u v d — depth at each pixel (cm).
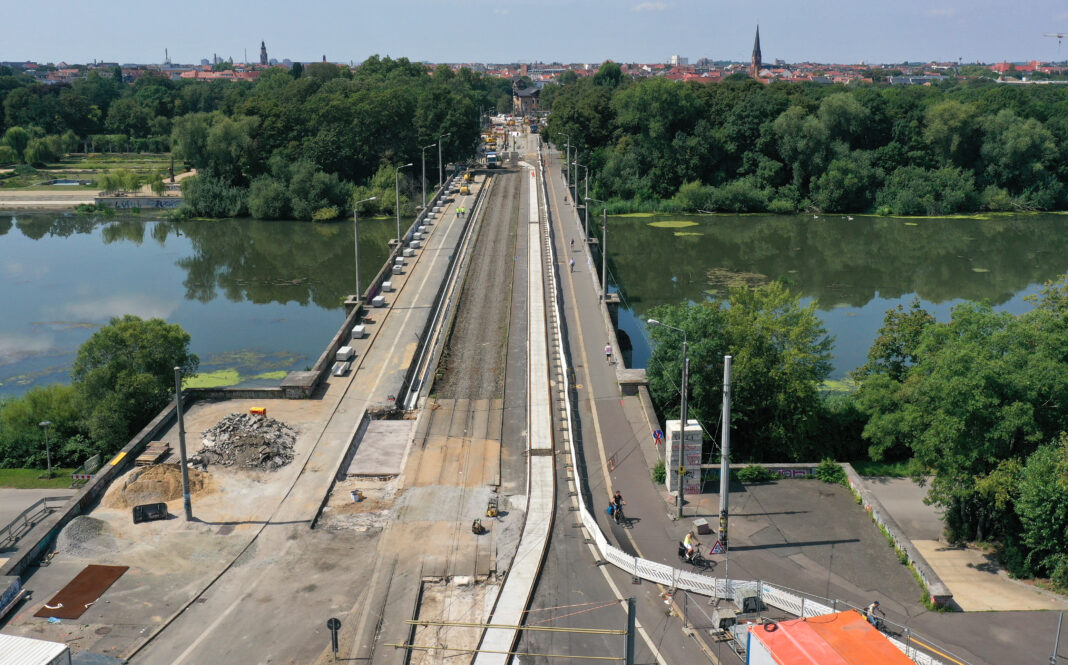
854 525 6209
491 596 5369
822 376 8344
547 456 7356
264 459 7162
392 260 13712
